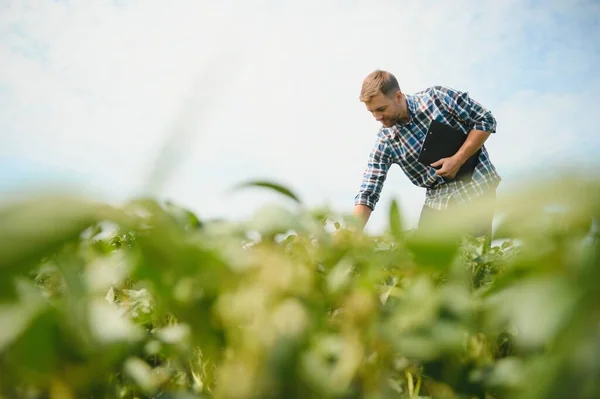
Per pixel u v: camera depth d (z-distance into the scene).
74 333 0.31
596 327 0.27
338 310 0.47
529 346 0.30
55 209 0.21
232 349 0.37
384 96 3.85
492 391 0.47
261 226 0.37
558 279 0.29
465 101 3.76
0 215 0.21
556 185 0.20
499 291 0.38
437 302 0.45
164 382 0.52
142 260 0.36
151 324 0.66
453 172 3.80
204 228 0.41
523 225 0.31
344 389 0.38
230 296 0.37
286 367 0.34
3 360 0.30
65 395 0.32
